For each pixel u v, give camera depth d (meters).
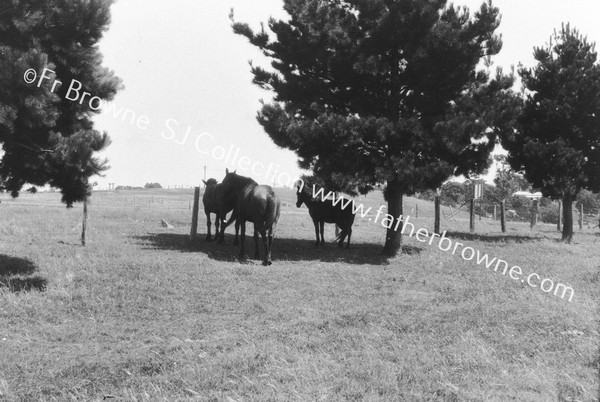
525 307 9.91
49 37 10.80
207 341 7.85
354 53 17.78
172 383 5.97
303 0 17.45
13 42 10.52
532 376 5.91
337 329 8.45
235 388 5.79
